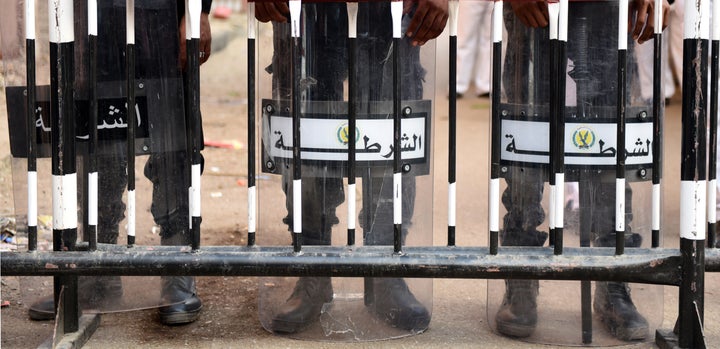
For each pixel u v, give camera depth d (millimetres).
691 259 2961
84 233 3355
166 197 3395
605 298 3291
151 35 3248
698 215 2939
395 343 3248
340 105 3098
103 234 3373
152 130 3309
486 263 2930
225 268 2930
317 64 3086
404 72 3127
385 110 3113
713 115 3043
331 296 3289
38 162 3367
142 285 3389
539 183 3250
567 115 3152
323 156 3133
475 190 5883
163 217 3408
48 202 3412
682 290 2996
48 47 3217
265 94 3309
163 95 3309
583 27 3107
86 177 3311
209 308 3615
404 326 3320
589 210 3254
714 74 3002
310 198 3229
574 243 3293
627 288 3303
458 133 7699
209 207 5336
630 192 3250
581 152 3164
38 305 3420
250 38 2965
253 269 2934
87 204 3299
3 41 3227
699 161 2920
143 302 3396
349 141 2963
